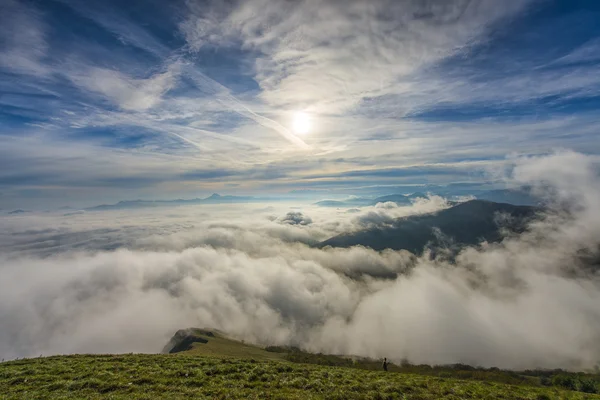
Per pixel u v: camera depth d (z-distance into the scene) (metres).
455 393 26.30
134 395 22.44
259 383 26.00
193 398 22.28
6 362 30.55
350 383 27.03
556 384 67.38
